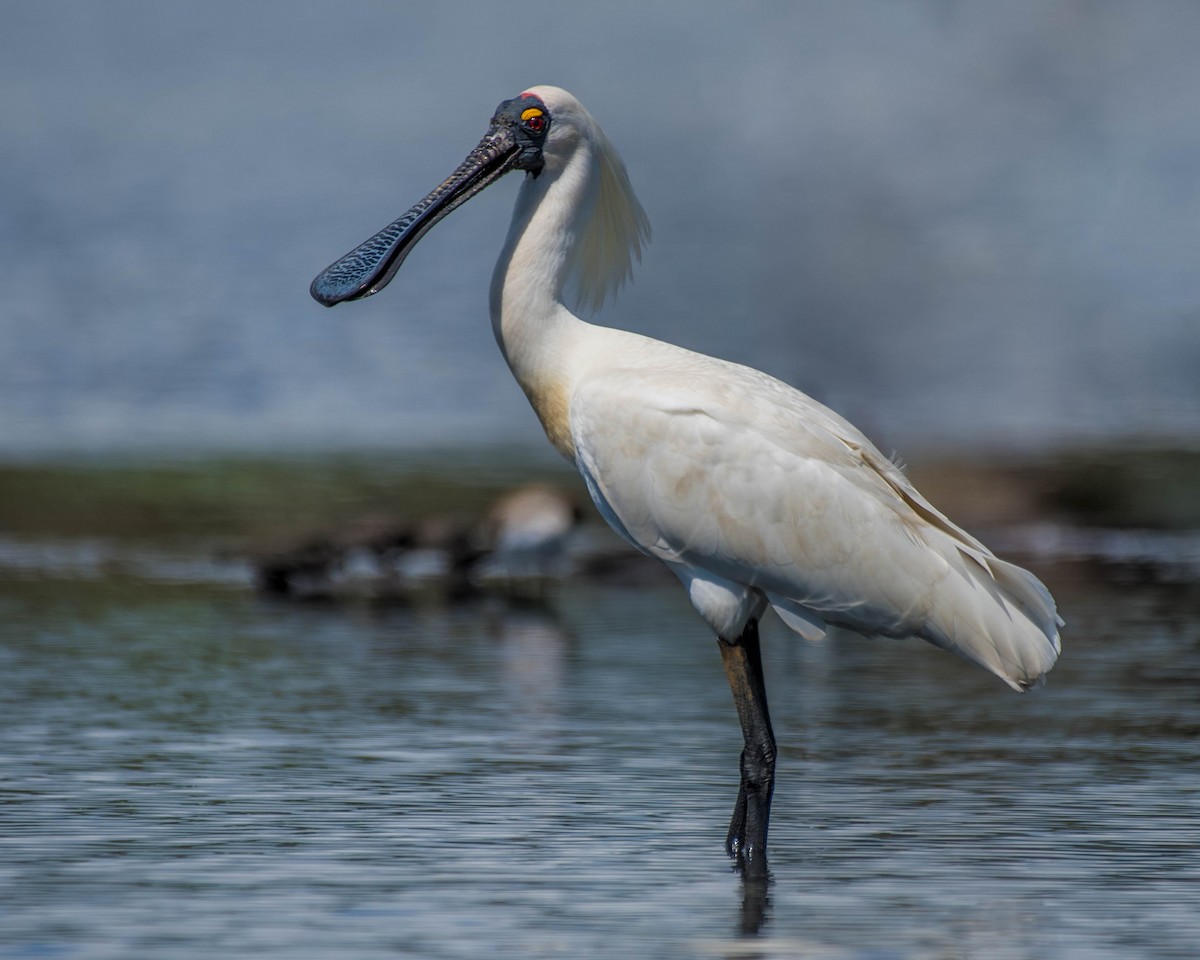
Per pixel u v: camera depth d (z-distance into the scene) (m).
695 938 7.71
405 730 12.01
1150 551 21.08
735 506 9.38
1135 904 8.23
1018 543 21.66
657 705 12.94
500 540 19.59
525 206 10.13
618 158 10.25
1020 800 10.20
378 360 35.41
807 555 9.34
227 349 36.09
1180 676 14.05
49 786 10.36
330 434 28.44
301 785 10.42
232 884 8.45
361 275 10.25
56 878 8.52
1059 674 14.21
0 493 23.70
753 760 9.31
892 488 9.50
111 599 17.89
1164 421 30.09
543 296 10.00
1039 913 8.08
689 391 9.55
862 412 29.48
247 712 12.55
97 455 26.31
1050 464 25.83
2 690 13.23
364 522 19.75
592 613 17.58
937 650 15.75
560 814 9.82
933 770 11.02
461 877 8.60
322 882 8.50
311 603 18.00
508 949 7.54
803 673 14.61
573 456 10.03
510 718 12.43
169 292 42.88
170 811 9.82
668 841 9.32
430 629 16.48
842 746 11.76
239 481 24.59
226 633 16.06
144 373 33.66
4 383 32.41
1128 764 11.11
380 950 7.51
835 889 8.47
